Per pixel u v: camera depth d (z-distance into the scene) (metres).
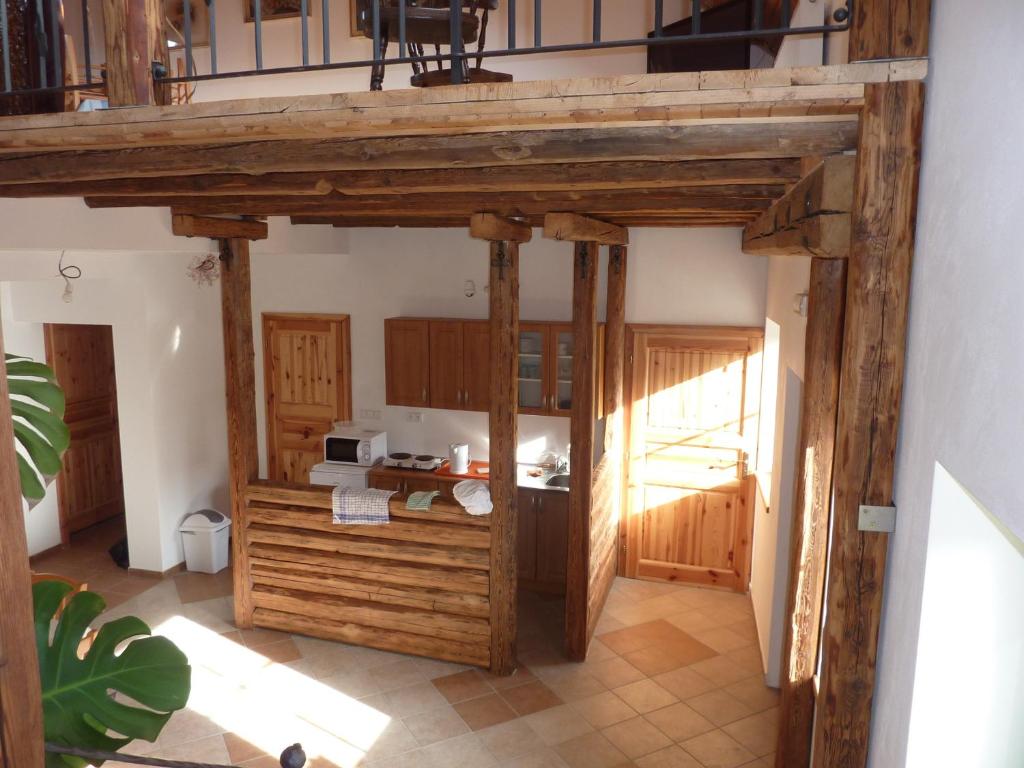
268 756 4.32
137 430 6.56
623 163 2.96
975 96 1.45
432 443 7.19
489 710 4.79
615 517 6.66
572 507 5.25
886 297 1.89
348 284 7.22
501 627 5.15
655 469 6.68
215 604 6.23
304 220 6.39
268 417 7.64
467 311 6.96
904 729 1.77
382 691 5.00
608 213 4.66
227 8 5.86
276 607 5.71
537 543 6.48
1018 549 1.55
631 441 6.69
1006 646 1.67
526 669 5.29
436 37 3.54
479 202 4.21
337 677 5.16
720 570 6.64
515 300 4.90
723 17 4.03
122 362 6.50
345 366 7.30
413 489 6.75
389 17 3.33
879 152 1.86
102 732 2.32
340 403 7.39
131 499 6.69
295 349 7.45
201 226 5.10
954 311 1.53
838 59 2.56
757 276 6.27
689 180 2.88
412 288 7.07
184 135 2.52
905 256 1.87
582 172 2.99
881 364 1.91
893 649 1.90
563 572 6.45
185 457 6.92
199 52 5.95
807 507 3.29
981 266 1.37
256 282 7.46
